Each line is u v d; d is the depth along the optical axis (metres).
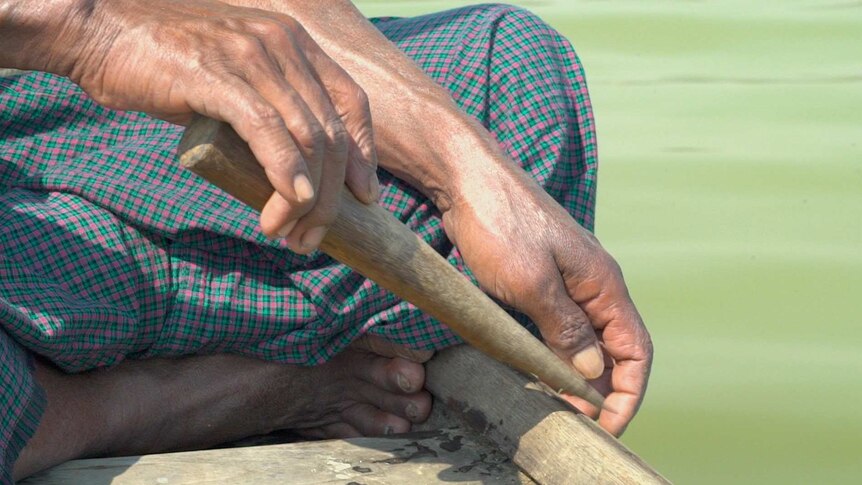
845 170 5.04
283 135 1.54
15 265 1.98
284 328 2.23
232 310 2.19
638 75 6.27
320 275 2.20
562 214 2.17
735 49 6.71
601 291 2.15
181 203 2.13
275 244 2.16
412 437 2.19
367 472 2.03
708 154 5.26
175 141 2.21
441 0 7.47
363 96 1.74
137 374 2.20
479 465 2.09
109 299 2.07
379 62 2.21
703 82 6.18
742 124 5.59
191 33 1.62
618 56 6.60
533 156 2.38
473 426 2.21
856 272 4.21
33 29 1.64
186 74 1.58
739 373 3.68
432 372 2.33
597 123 5.61
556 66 2.46
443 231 2.29
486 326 1.88
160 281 2.15
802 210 4.68
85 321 2.00
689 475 3.17
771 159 5.14
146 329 2.15
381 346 2.34
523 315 2.35
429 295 1.81
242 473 1.98
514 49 2.42
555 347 2.16
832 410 3.46
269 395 2.33
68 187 2.13
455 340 2.27
